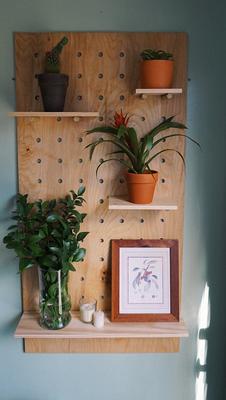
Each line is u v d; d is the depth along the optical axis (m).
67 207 1.40
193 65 1.40
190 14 1.37
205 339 1.57
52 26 1.37
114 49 1.37
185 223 1.49
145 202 1.32
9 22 1.37
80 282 1.50
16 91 1.38
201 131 1.44
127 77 1.39
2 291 1.52
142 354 1.57
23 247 1.33
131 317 1.46
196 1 1.37
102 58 1.38
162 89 1.27
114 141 1.36
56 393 1.59
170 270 1.48
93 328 1.42
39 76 1.27
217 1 1.37
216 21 1.38
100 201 1.46
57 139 1.42
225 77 1.41
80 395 1.60
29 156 1.43
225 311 1.55
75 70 1.38
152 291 1.48
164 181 1.45
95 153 1.43
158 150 1.43
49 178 1.44
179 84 1.39
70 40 1.37
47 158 1.43
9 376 1.58
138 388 1.60
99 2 1.36
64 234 1.34
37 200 1.45
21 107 1.39
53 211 1.44
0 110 1.41
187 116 1.43
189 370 1.59
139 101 1.40
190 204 1.48
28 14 1.36
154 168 1.44
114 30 1.38
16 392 1.59
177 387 1.60
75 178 1.44
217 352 1.58
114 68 1.38
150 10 1.37
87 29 1.37
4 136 1.43
